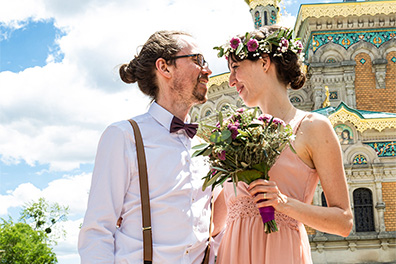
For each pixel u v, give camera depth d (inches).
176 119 129.5
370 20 1192.8
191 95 132.9
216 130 122.7
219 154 118.4
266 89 137.2
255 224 125.3
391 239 938.7
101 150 124.0
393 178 976.9
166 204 121.6
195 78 132.3
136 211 121.0
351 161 987.3
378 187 968.3
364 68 1192.2
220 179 122.1
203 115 1182.3
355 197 975.0
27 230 1724.9
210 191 136.8
